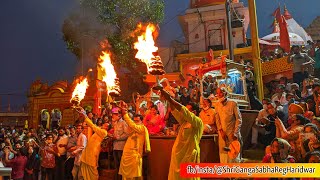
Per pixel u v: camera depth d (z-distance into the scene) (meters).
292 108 8.09
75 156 9.87
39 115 25.86
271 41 24.70
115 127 8.51
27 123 26.34
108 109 10.68
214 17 26.62
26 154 12.27
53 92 25.33
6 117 32.62
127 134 8.34
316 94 8.85
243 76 10.50
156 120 8.77
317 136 6.67
